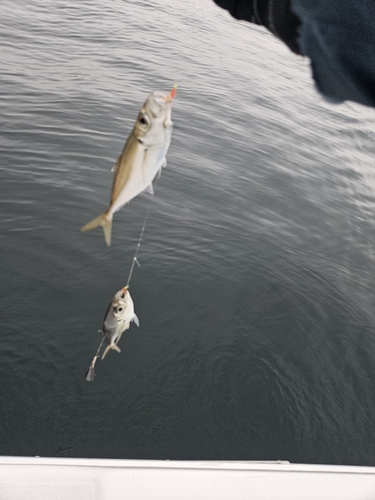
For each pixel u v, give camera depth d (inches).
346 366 288.4
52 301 283.7
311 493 97.5
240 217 394.0
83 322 276.2
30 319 271.6
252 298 318.0
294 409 258.4
